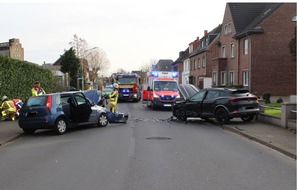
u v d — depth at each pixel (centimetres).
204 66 4697
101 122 1505
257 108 1559
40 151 958
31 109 1271
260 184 630
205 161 813
